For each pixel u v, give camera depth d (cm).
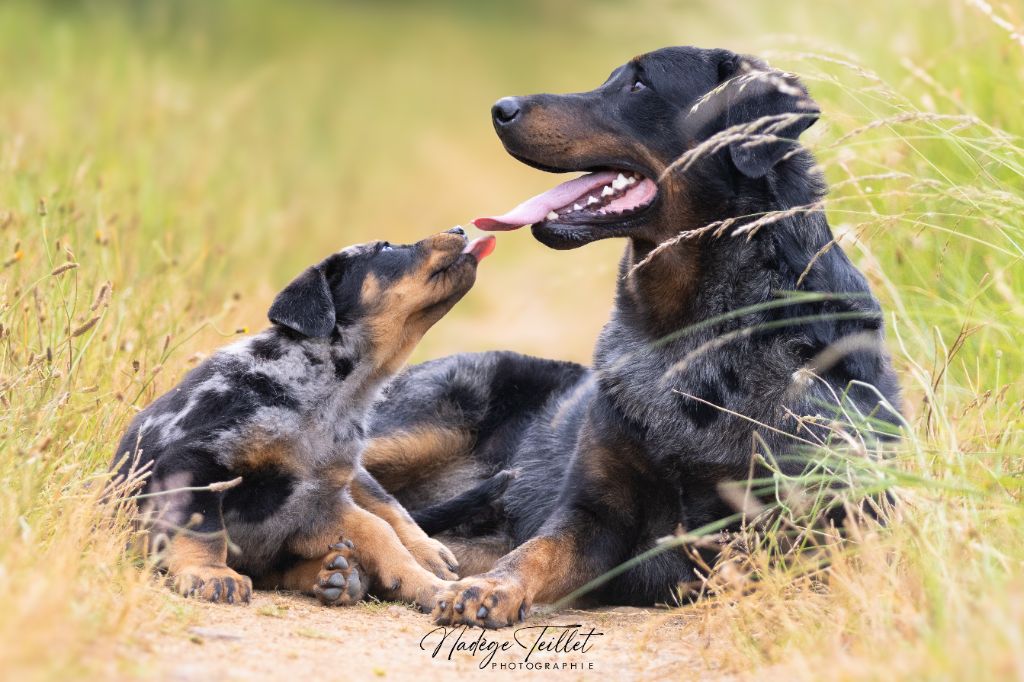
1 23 3103
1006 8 1341
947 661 635
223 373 989
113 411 1080
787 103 1021
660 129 1036
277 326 1038
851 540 854
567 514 1015
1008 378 1155
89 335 1145
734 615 842
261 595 959
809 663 717
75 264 1067
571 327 2450
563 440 1190
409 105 4509
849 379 995
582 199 1050
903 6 1703
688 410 991
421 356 2223
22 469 868
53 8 3506
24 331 1102
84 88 2441
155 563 890
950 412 1137
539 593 973
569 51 5550
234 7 4719
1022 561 769
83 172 1527
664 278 1020
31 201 1434
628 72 1063
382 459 1248
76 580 773
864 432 961
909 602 743
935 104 1437
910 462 973
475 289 2856
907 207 1237
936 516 812
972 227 1259
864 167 1356
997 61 1455
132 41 3178
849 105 1506
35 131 1981
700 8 1977
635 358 1027
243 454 957
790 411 970
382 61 5141
